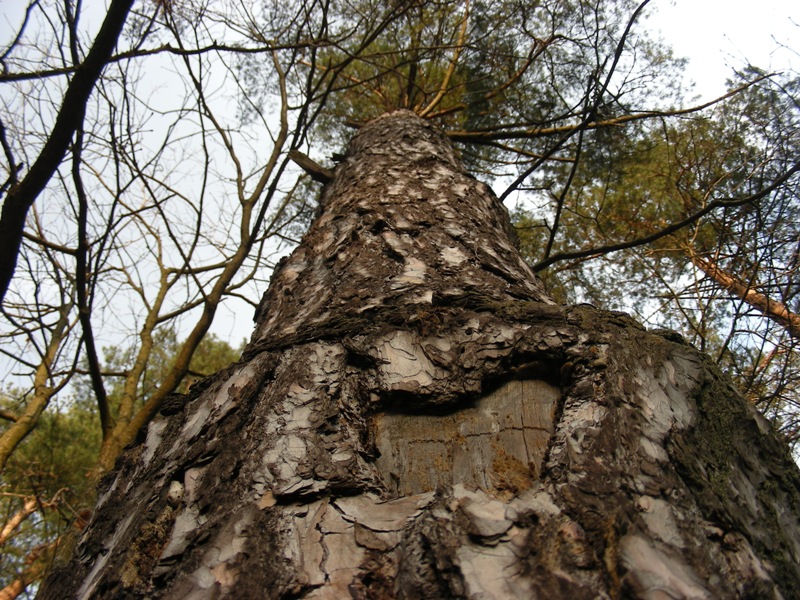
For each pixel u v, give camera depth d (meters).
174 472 1.14
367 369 1.26
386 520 0.94
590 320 1.28
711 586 0.83
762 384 3.45
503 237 2.16
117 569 0.99
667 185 4.27
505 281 1.69
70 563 1.23
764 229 3.57
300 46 2.99
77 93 1.96
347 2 4.04
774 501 1.13
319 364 1.25
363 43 3.36
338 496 1.00
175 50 2.64
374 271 1.65
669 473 1.00
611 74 3.05
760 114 3.84
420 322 1.31
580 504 0.91
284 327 1.53
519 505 0.92
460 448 1.15
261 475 1.03
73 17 2.50
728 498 1.03
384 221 1.92
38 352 3.74
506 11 4.52
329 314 1.48
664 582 0.81
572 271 4.82
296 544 0.91
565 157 4.86
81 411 6.16
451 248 1.81
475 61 4.91
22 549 5.33
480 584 0.80
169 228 3.51
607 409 1.08
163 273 4.59
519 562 0.83
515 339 1.26
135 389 3.75
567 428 1.07
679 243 4.00
